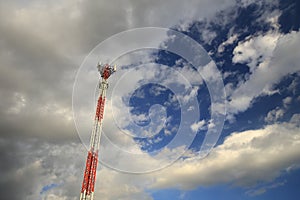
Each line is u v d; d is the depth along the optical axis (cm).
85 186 8750
